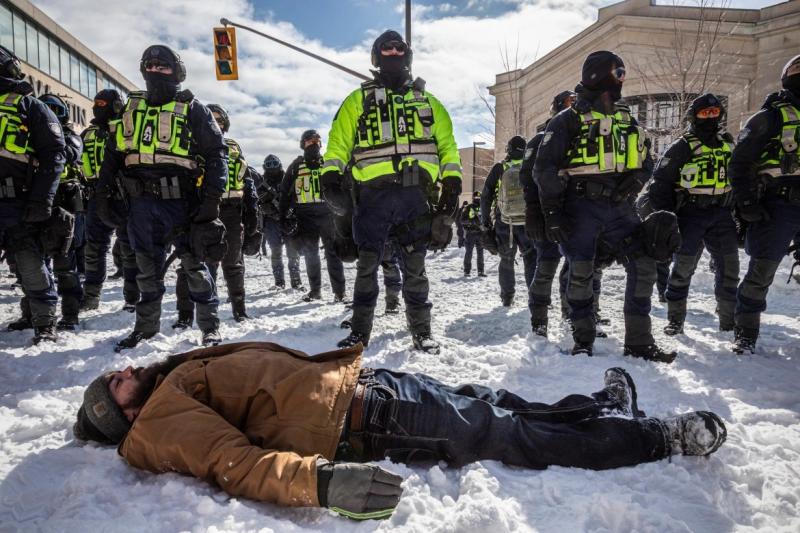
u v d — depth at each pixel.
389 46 3.77
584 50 17.23
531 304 4.69
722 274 4.63
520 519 1.72
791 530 1.66
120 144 3.90
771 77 14.01
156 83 3.88
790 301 6.66
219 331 4.48
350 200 3.95
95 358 3.66
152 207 3.93
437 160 3.87
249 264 13.34
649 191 4.52
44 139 3.86
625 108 3.70
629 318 3.72
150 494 1.78
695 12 14.40
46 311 4.17
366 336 4.09
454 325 5.18
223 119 5.65
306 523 1.69
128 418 2.09
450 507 1.78
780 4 13.83
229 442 1.76
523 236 5.79
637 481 1.94
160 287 4.21
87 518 1.65
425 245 3.97
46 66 33.62
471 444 1.99
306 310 6.20
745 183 3.83
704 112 4.21
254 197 5.79
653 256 3.54
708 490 1.88
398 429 1.97
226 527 1.58
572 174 3.68
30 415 2.68
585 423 2.07
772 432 2.39
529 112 20.23
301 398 1.88
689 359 3.69
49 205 3.91
